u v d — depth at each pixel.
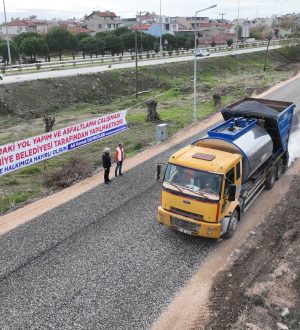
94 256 11.28
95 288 9.92
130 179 17.16
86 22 123.94
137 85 44.19
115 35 78.19
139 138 24.52
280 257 11.12
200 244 11.85
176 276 10.37
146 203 14.70
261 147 13.37
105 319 8.91
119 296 9.63
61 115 35.00
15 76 43.03
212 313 9.05
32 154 17.36
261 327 8.54
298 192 15.30
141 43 77.75
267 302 9.30
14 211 14.31
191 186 11.09
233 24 160.62
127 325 8.74
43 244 11.96
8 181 17.69
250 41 115.94
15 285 10.07
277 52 83.12
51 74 44.84
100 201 14.93
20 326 8.72
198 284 10.05
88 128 20.98
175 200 11.32
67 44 68.31
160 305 9.34
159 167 12.08
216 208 10.77
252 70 65.25
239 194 12.14
